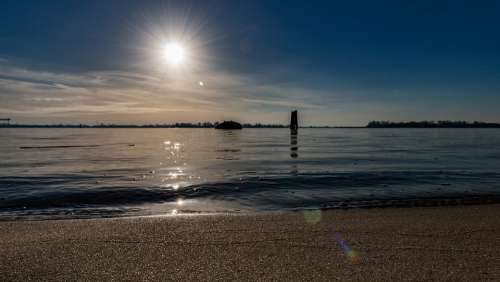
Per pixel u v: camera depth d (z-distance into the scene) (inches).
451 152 1572.3
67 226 309.3
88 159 1261.1
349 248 244.5
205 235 276.8
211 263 214.7
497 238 270.4
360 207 423.2
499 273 199.0
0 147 2100.1
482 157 1273.4
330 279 190.7
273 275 196.2
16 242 257.3
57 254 230.2
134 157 1350.9
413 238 269.6
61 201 466.9
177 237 271.0
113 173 813.9
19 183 644.1
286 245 251.6
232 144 2534.5
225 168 920.9
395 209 402.3
